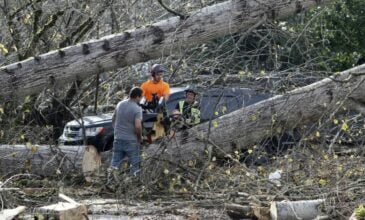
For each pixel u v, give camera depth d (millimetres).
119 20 22828
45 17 22078
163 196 16781
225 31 17656
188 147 18000
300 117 18141
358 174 16234
